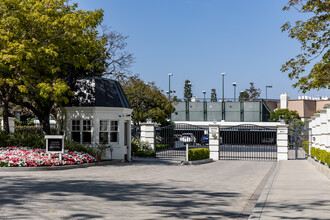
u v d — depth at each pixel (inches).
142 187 528.1
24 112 1512.1
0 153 784.3
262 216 331.3
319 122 993.5
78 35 892.0
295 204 393.4
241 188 549.0
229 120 2605.8
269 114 2647.6
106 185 536.1
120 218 323.9
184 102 2662.4
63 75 1038.4
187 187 545.6
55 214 327.3
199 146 2058.3
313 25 568.4
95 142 996.6
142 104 1731.1
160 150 1577.3
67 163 816.3
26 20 840.9
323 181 613.3
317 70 571.2
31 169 723.4
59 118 1056.2
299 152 1715.1
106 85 1047.0
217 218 340.5
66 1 932.0
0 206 352.2
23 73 888.3
